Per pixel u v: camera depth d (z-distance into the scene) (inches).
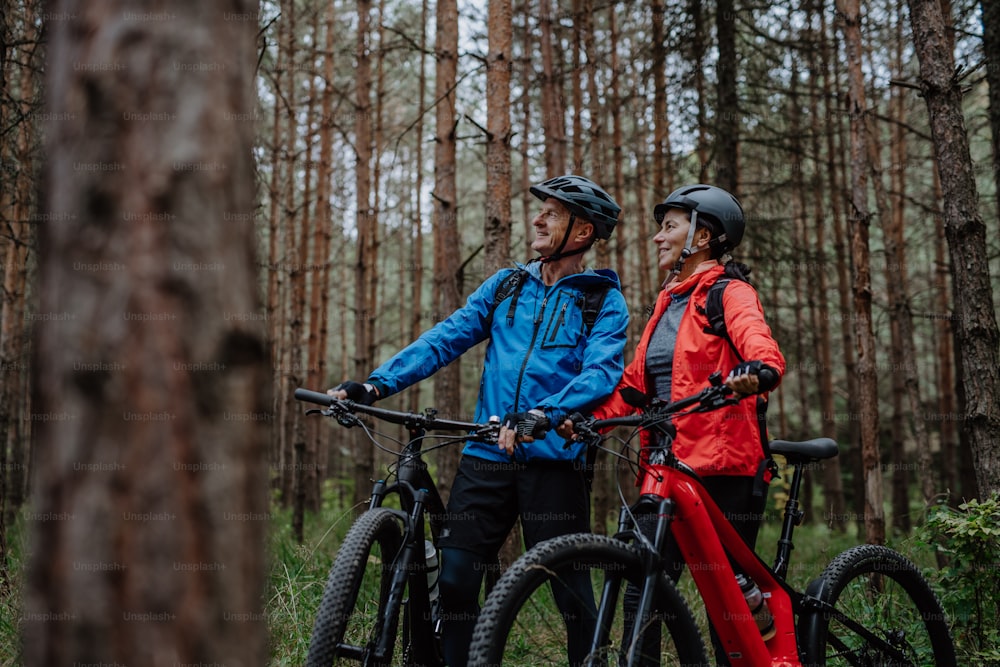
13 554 198.4
